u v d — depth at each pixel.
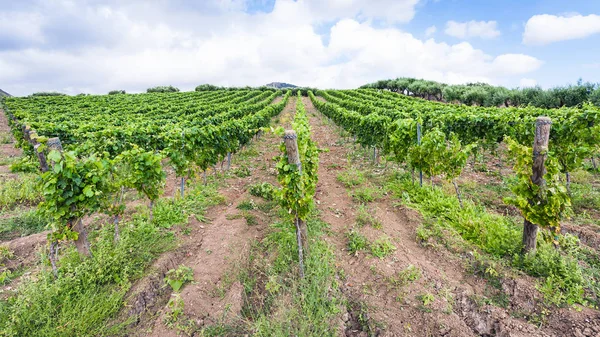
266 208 6.18
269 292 3.79
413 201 6.17
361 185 7.33
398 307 3.45
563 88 19.59
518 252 4.10
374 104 24.30
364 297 3.62
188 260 4.45
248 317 3.46
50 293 3.33
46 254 4.35
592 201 5.62
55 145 3.90
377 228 5.04
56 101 34.88
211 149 8.00
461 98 30.55
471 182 7.00
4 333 2.93
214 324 3.30
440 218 5.25
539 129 3.62
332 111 20.27
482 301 3.41
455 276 3.90
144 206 5.91
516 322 3.14
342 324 3.27
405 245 4.62
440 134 6.00
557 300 3.25
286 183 4.05
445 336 3.09
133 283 3.82
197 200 6.36
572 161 5.84
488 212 5.48
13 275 4.11
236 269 4.14
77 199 3.87
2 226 5.43
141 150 4.92
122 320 3.35
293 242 4.61
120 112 22.30
